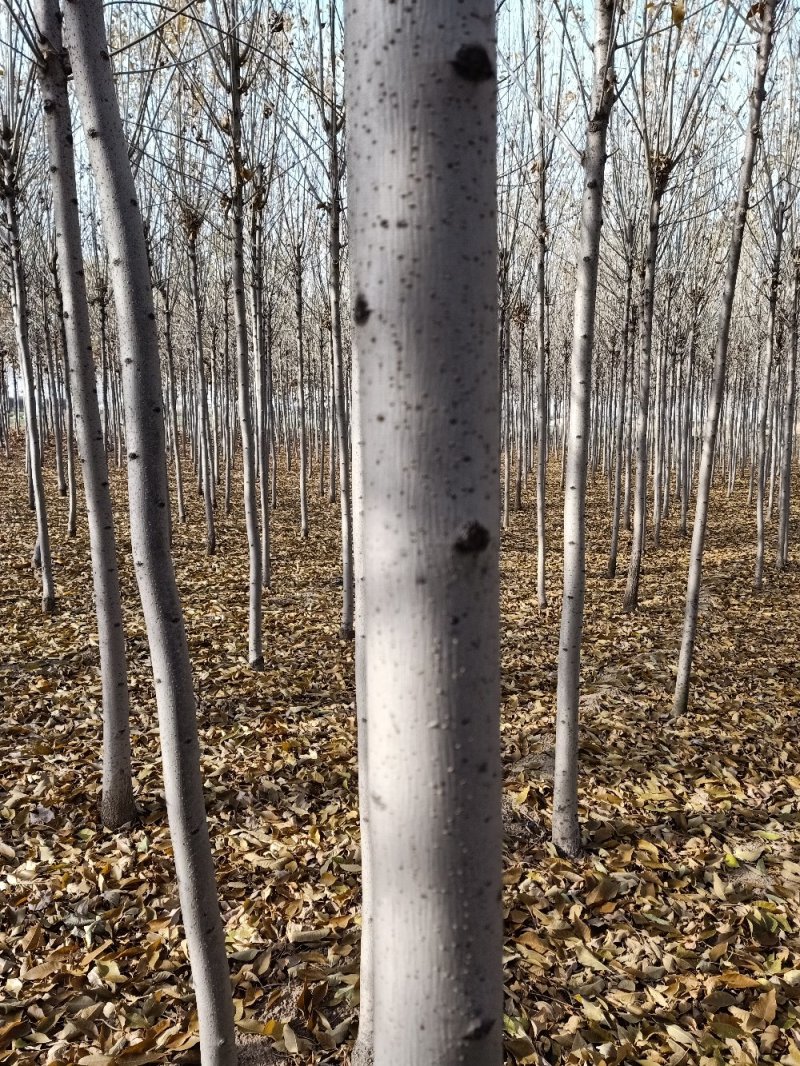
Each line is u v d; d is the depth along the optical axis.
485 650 0.82
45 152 8.94
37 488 7.37
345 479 7.04
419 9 0.75
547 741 4.97
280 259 12.97
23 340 7.53
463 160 0.77
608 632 7.66
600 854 3.76
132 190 2.03
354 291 0.82
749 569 10.82
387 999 0.86
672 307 14.44
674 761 4.76
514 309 13.45
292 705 5.46
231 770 4.39
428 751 0.80
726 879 3.57
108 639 3.65
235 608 8.17
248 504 6.17
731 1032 2.64
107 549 3.59
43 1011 2.65
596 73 3.52
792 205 8.85
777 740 5.07
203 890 2.05
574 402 3.60
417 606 0.79
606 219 10.52
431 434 0.78
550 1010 2.72
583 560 3.57
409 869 0.82
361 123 0.79
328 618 7.98
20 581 8.69
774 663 6.68
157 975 2.84
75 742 4.64
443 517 0.78
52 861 3.48
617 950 3.09
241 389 6.17
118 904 3.23
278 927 3.12
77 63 2.01
